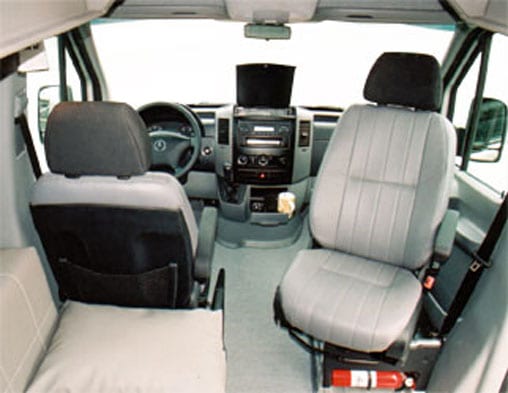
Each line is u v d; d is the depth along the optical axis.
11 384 1.71
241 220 3.84
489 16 1.96
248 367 2.65
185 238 1.90
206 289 2.54
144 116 3.19
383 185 2.51
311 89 3.66
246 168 3.59
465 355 2.07
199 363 1.95
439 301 2.81
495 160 2.73
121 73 3.65
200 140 3.10
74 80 3.48
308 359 2.71
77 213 1.80
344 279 2.36
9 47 1.19
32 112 2.36
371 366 2.43
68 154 1.68
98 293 2.18
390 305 2.16
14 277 1.83
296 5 2.47
